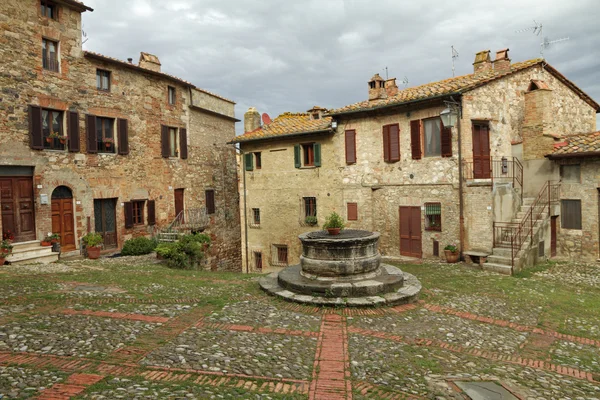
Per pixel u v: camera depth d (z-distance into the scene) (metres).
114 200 18.98
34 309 8.02
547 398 5.35
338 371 5.88
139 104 20.09
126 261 16.08
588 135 15.76
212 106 25.66
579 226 15.44
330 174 18.97
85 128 17.47
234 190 27.97
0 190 14.60
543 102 16.03
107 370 5.42
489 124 15.70
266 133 20.77
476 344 7.29
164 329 7.25
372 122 17.73
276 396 5.02
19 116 15.07
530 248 14.34
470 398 5.24
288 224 20.34
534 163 16.36
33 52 15.56
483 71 17.58
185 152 22.95
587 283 12.44
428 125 16.06
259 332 7.40
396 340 7.27
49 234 15.91
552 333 8.12
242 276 13.08
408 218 16.86
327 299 9.26
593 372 6.39
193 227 20.89
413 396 5.23
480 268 14.09
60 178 16.44
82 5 17.00
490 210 14.50
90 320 7.48
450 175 15.32
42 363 5.53
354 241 10.02
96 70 18.12
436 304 9.62
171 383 5.14
